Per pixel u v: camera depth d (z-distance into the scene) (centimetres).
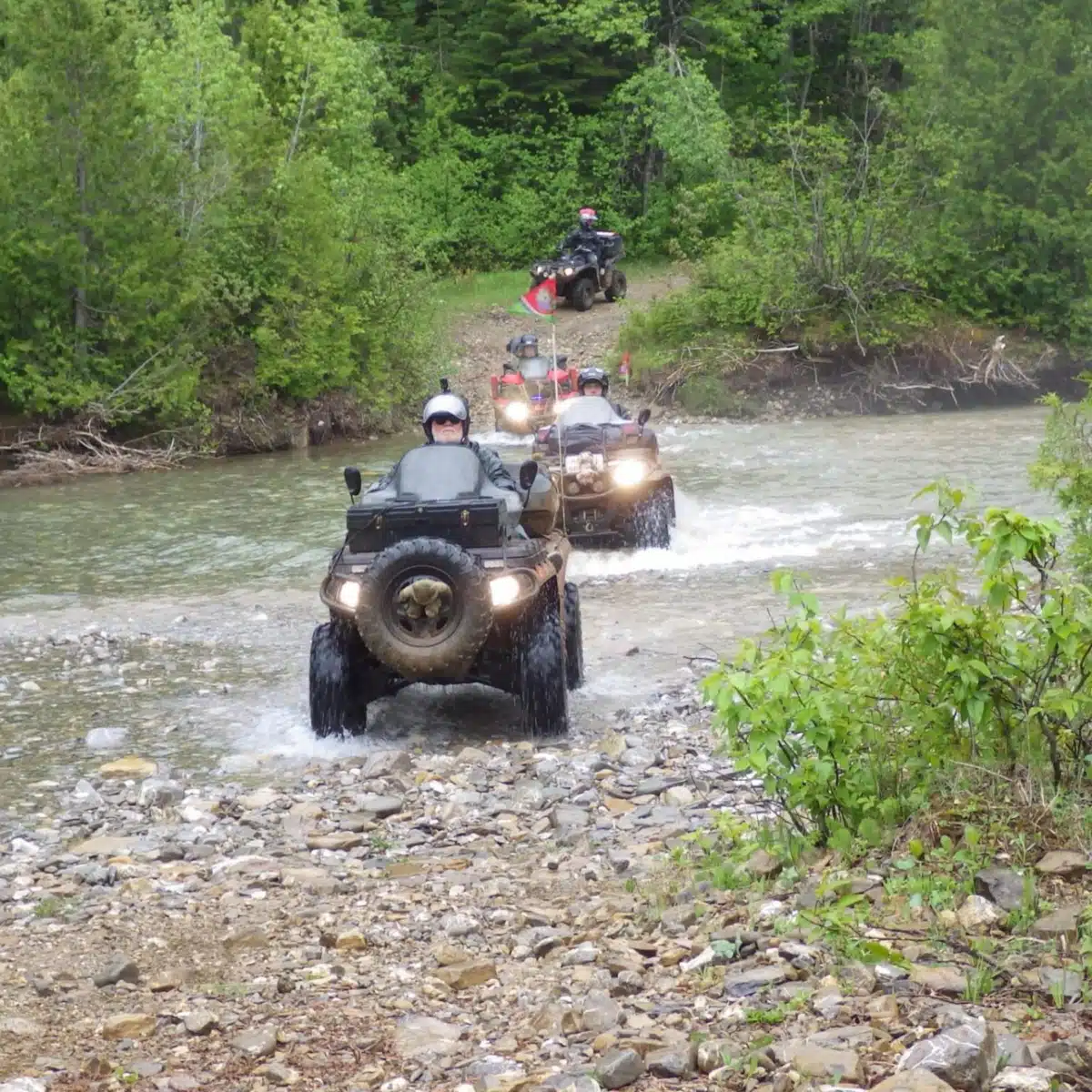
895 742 621
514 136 5431
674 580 1416
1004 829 566
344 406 3114
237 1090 441
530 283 4669
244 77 3284
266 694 1051
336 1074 450
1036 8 3706
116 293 2786
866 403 3312
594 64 5566
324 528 1870
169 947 577
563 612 984
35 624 1331
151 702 1041
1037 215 3522
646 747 859
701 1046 434
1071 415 909
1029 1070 399
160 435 2864
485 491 973
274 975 541
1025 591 611
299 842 714
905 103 3875
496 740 907
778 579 623
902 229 3538
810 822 639
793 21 5478
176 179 2952
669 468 2319
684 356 3369
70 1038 490
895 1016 446
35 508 2184
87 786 823
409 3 5966
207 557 1681
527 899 613
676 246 3881
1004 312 3638
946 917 514
